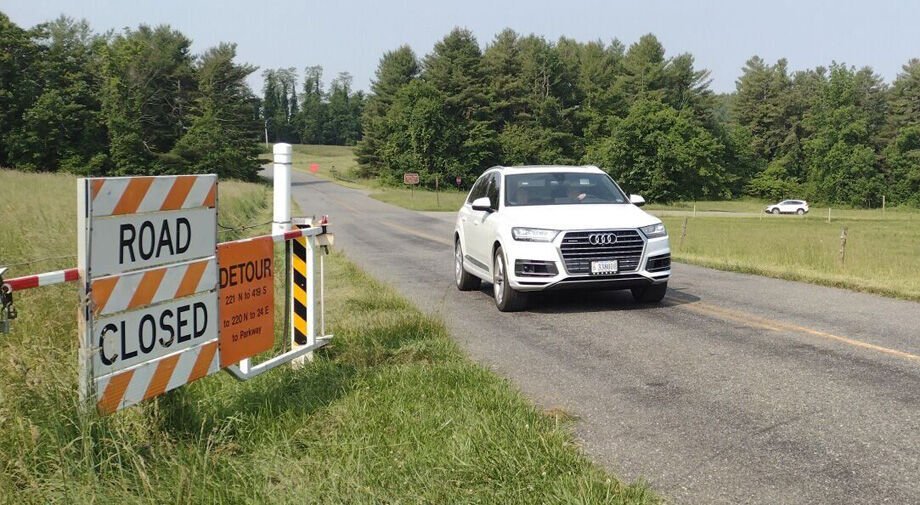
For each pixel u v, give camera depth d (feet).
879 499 11.98
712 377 19.88
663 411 16.94
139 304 13.67
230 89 351.67
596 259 30.09
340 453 13.37
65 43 362.74
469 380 18.25
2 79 269.64
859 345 23.43
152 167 300.20
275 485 11.96
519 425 14.53
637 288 33.12
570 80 384.68
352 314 28.73
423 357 21.50
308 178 414.00
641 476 12.71
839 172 337.52
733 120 390.63
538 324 28.43
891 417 16.15
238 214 95.25
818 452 14.16
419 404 16.20
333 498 11.41
